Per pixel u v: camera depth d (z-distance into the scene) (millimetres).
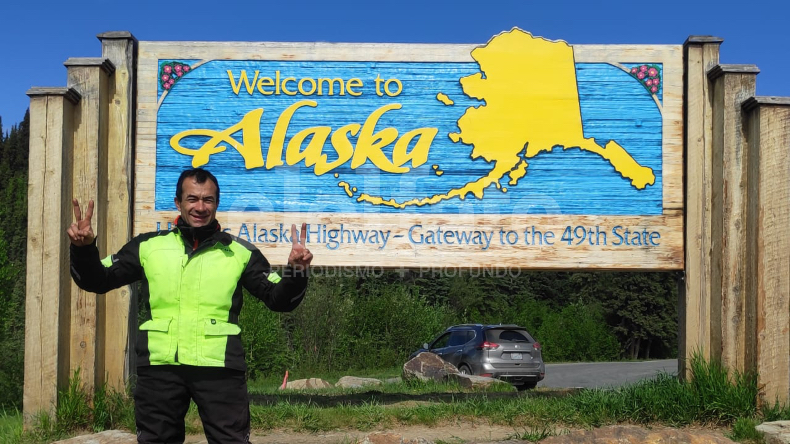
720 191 7371
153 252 4035
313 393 11195
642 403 6930
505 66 7695
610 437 5922
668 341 49219
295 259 3875
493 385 13008
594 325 40000
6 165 75812
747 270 7199
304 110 7617
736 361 7203
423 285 42156
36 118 6781
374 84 7656
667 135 7656
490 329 17562
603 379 20781
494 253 7562
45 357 6641
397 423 6992
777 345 6934
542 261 7543
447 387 13234
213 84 7594
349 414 7129
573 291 49375
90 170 7047
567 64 7699
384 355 26375
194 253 4023
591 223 7582
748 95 7328
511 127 7648
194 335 3912
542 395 9203
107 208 7316
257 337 20984
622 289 47781
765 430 6160
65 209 6832
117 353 7180
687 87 7625
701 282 7469
